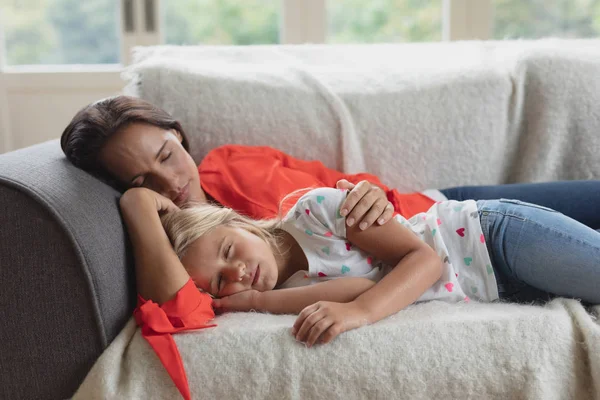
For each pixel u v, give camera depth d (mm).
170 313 909
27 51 2334
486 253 1075
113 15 2320
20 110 2309
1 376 855
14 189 833
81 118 1144
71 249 838
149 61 1449
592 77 1412
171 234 1031
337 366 841
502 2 2314
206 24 2336
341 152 1424
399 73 1476
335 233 1037
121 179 1145
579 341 873
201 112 1397
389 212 1024
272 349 849
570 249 1002
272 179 1282
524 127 1452
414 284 948
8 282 839
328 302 895
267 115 1411
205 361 844
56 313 852
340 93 1436
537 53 1438
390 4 2334
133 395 823
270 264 1037
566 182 1317
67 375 864
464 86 1424
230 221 1084
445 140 1427
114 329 903
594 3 2307
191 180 1214
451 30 2318
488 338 858
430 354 848
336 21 2340
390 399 840
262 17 2340
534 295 1104
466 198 1352
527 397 838
